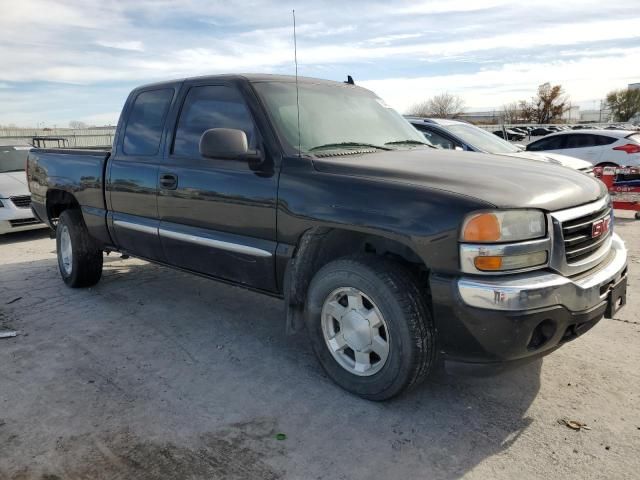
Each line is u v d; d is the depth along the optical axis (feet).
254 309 15.69
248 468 8.45
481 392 10.71
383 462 8.57
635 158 38.11
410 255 9.82
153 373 11.64
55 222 19.01
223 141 10.83
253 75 12.75
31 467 8.47
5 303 16.39
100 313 15.40
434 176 9.71
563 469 8.38
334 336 10.83
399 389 9.72
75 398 10.57
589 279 9.39
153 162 13.91
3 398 10.59
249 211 11.51
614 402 10.28
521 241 8.70
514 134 81.61
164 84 14.34
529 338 8.64
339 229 10.50
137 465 8.52
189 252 13.32
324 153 11.37
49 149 18.56
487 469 8.39
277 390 10.85
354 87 14.83
